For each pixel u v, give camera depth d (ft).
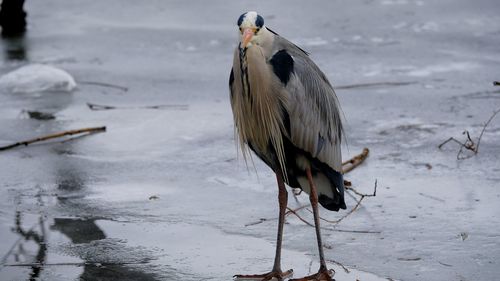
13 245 32.86
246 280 29.84
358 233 33.65
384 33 72.13
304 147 31.37
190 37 72.95
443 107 51.08
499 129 46.44
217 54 67.26
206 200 37.81
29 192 38.83
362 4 83.92
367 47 67.77
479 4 81.25
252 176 40.96
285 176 31.96
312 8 82.84
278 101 30.42
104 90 57.00
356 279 29.48
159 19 80.28
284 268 30.71
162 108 52.60
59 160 43.24
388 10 80.79
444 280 29.04
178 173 41.39
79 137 47.09
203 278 29.91
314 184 32.50
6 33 74.84
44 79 56.65
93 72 61.77
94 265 31.07
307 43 69.46
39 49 69.10
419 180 39.50
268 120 30.42
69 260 31.53
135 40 72.18
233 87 31.24
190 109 52.37
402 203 36.70
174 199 37.93
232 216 35.88
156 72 61.77
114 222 35.35
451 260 30.76
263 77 29.86
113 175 41.14
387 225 34.35
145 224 35.04
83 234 34.04
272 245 32.86
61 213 36.35
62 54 67.41
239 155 43.98
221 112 51.57
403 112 50.37
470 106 51.08
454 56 64.13
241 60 30.09
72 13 83.35
